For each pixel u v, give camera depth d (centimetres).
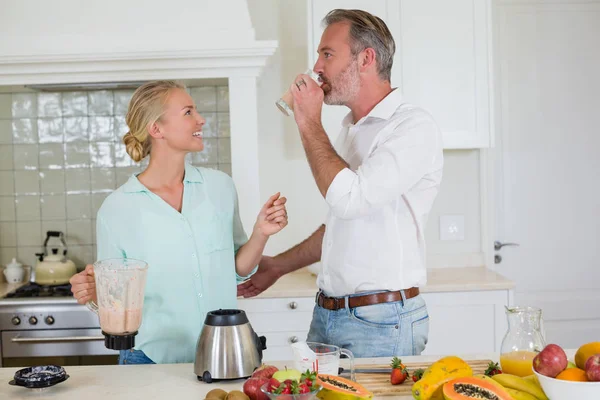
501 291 329
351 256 204
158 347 210
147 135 211
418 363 182
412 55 338
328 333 211
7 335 323
